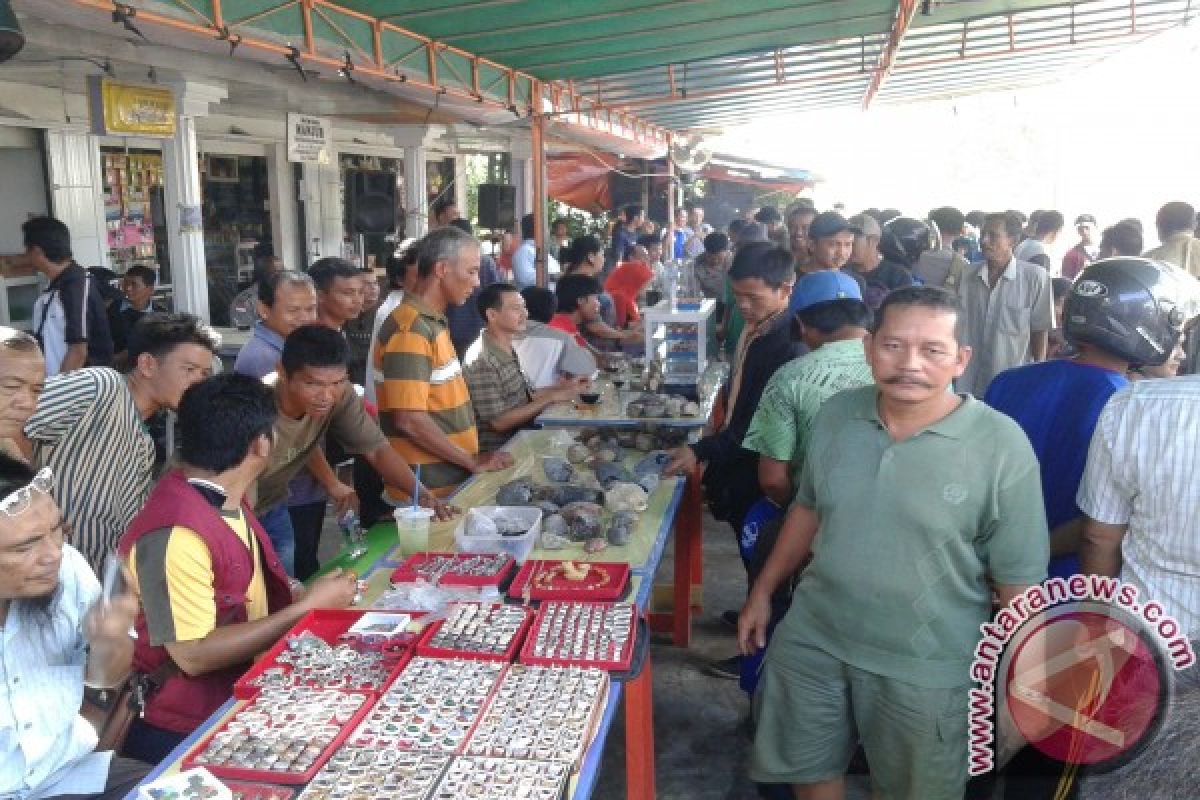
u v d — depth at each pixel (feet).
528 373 15.62
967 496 6.37
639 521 9.45
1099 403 7.23
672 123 44.37
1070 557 7.41
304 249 36.09
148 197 28.50
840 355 9.14
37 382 6.91
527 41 19.51
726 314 20.67
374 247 39.83
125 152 27.40
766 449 9.37
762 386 10.80
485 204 36.60
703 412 13.37
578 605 7.45
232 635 6.81
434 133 31.48
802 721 7.25
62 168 24.77
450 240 11.34
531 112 23.50
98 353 17.02
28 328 23.27
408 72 17.21
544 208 24.29
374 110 27.68
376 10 15.56
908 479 6.51
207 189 32.48
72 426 7.84
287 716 5.91
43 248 16.37
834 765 7.42
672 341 16.01
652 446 12.30
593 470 11.00
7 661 5.60
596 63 22.52
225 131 31.32
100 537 8.14
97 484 8.05
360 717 5.98
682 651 12.98
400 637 6.96
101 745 6.25
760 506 10.43
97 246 26.21
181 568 6.61
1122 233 18.02
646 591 7.83
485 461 11.57
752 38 22.15
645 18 18.95
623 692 7.66
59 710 5.84
